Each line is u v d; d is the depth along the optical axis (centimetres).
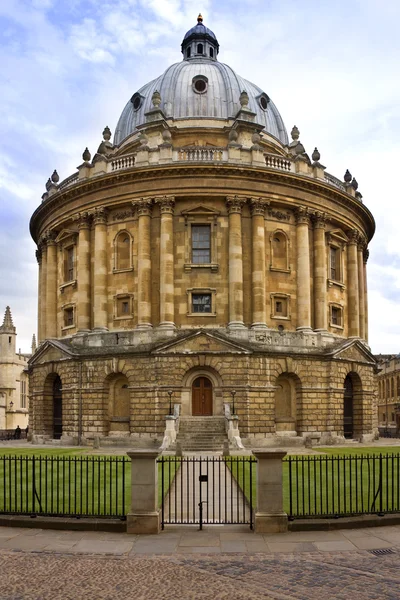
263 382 4353
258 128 5150
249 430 4222
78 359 4638
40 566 1272
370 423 5081
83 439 4547
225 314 4531
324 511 1739
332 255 5312
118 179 4694
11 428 9188
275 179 4691
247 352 4272
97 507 1802
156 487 1585
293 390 4606
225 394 4250
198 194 4581
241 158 4691
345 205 5200
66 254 5284
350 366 4878
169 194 4597
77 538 1498
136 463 1587
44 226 5522
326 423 4603
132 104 6050
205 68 5900
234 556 1345
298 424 4531
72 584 1159
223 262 4591
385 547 1413
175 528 1597
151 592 1115
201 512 1591
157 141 4962
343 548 1405
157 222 4647
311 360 4597
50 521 1588
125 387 4566
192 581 1175
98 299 4728
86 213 4888
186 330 4441
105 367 4516
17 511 1683
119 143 5819
